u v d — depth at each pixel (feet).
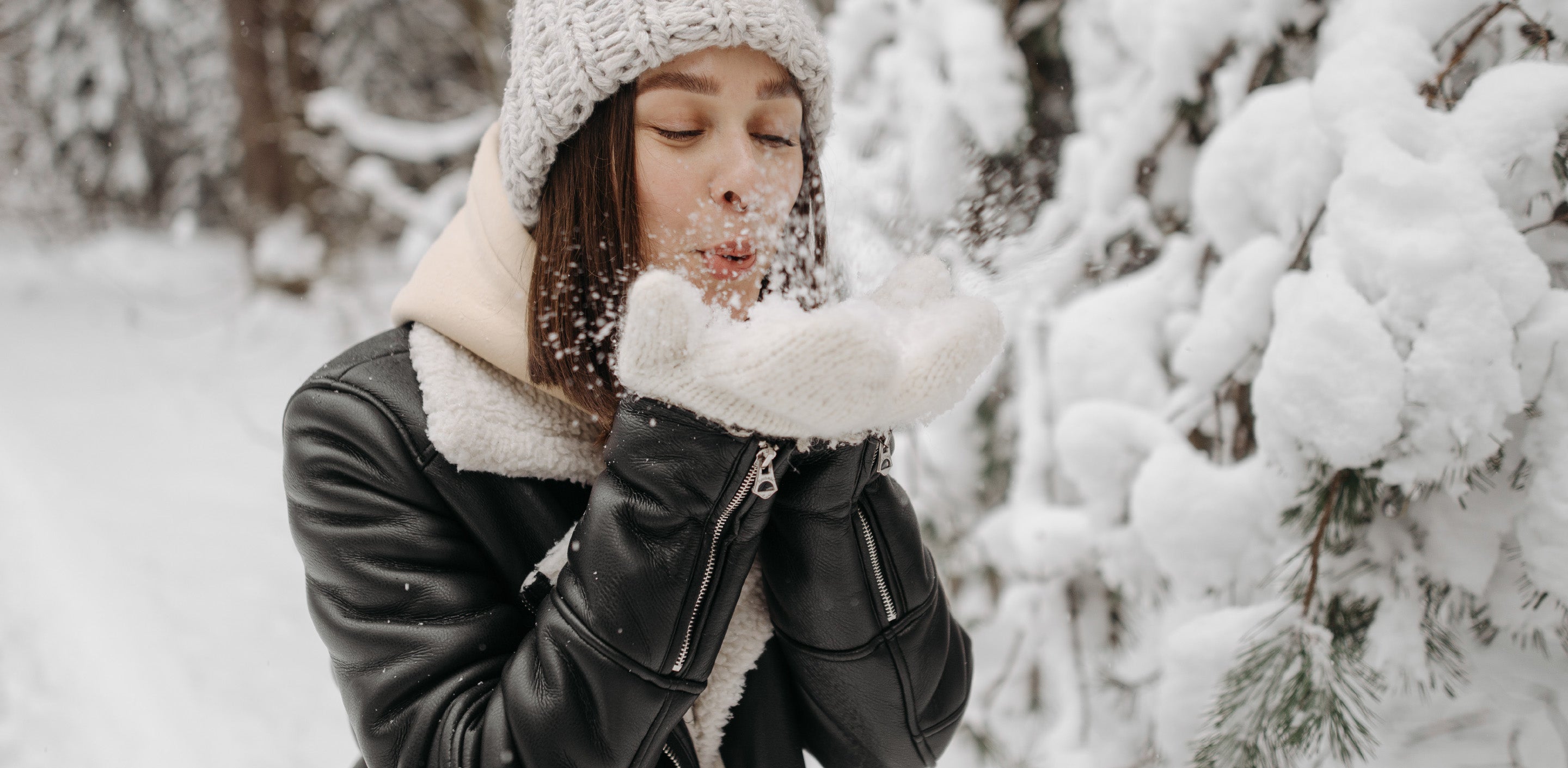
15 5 38.99
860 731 2.88
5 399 18.93
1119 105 6.32
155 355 23.72
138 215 41.57
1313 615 3.95
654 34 2.42
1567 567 3.28
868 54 7.79
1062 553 5.48
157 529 12.40
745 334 2.14
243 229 28.66
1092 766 5.42
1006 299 3.56
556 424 2.73
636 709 2.36
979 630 6.54
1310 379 3.45
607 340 2.60
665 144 2.56
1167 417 5.09
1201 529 4.26
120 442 16.42
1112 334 5.46
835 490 2.54
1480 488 3.60
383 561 2.57
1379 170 3.42
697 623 2.39
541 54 2.60
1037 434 6.17
